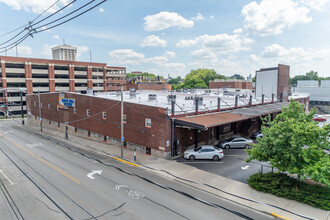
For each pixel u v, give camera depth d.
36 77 82.44
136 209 14.02
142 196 15.88
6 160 24.48
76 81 93.81
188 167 22.09
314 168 13.34
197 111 27.77
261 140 16.45
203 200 15.40
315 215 13.24
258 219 13.12
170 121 24.95
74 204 14.60
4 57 72.81
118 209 13.98
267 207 14.29
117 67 109.94
